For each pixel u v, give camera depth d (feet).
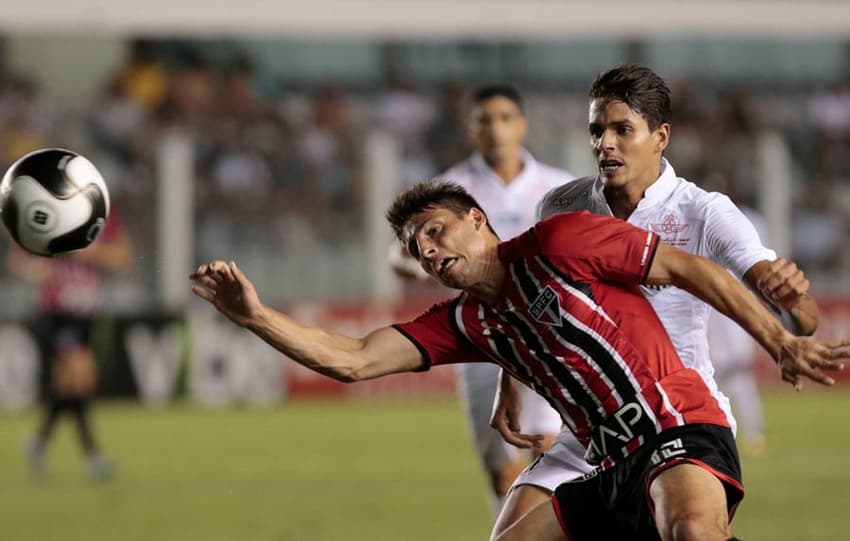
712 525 47.65
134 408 206.49
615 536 53.31
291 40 290.56
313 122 274.77
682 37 296.92
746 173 212.02
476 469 137.49
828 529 98.58
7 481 137.28
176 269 205.26
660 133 57.06
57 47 280.92
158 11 265.95
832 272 224.53
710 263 49.88
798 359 47.55
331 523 104.99
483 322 53.78
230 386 209.56
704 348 57.21
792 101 284.20
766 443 155.43
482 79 295.07
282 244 208.03
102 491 127.95
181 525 106.01
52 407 138.00
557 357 52.42
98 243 144.36
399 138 223.92
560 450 60.70
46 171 59.62
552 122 280.51
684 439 51.19
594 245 51.13
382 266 207.10
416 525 103.30
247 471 139.23
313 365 53.93
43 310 142.61
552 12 271.49
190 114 272.10
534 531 54.75
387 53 293.64
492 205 90.94
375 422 185.06
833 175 236.22
